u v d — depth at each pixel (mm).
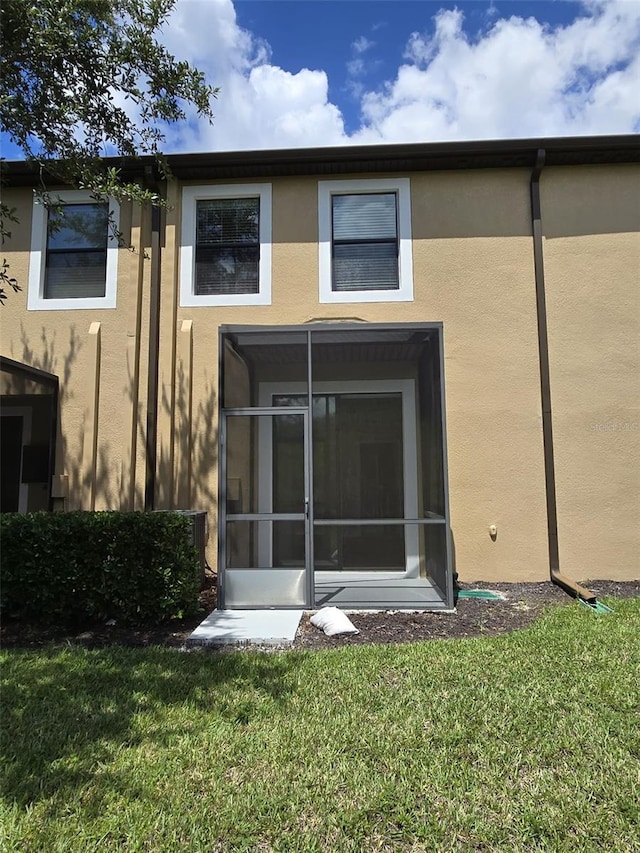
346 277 8109
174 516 5801
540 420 7734
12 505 8305
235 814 2512
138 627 5625
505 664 4285
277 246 8109
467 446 7742
